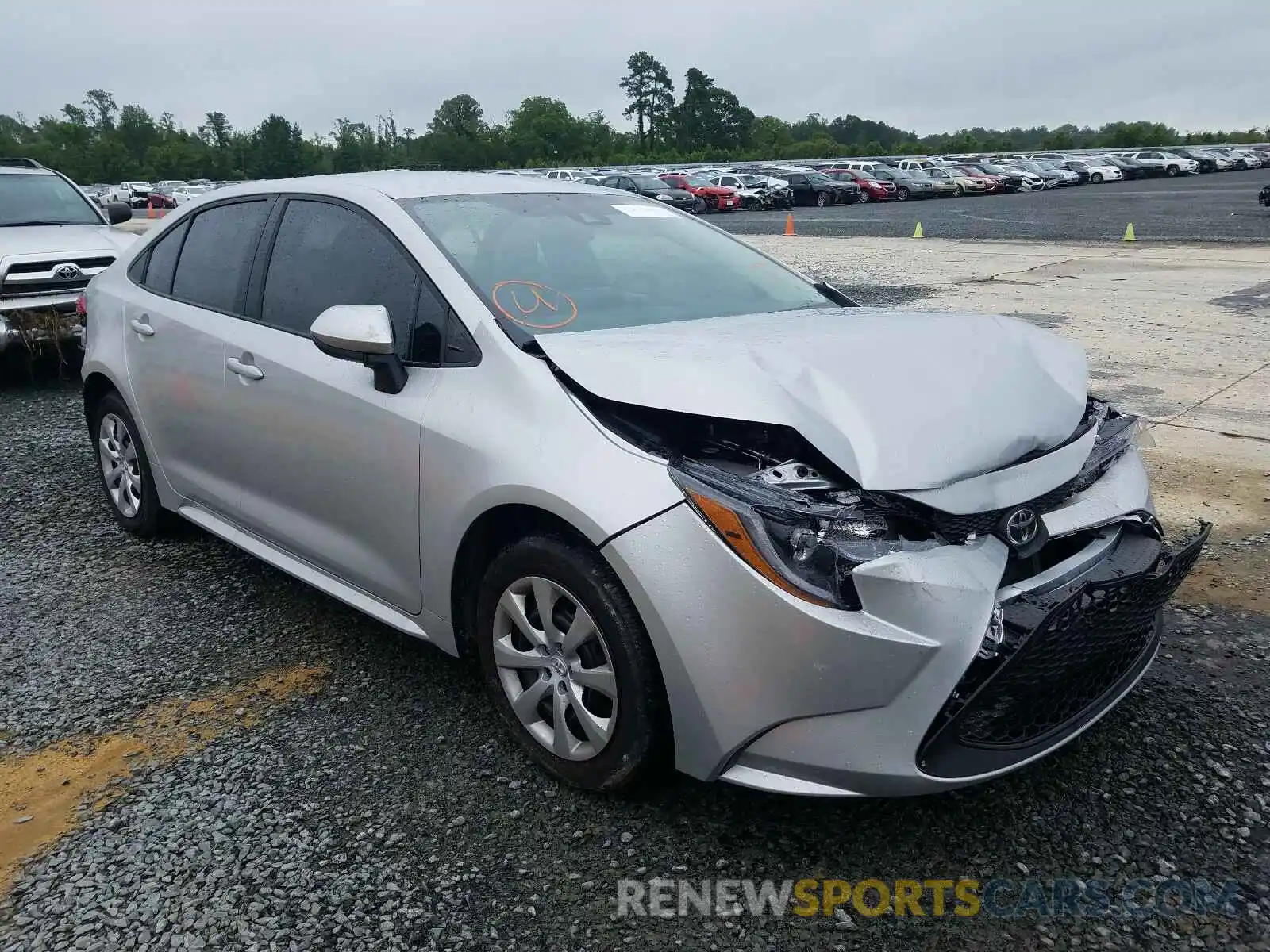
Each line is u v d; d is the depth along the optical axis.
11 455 6.29
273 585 4.31
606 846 2.60
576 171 49.53
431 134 127.19
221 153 115.12
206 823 2.73
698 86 132.75
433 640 3.17
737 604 2.30
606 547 2.45
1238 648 3.55
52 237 8.30
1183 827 2.62
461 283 3.06
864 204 43.50
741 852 2.57
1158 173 56.56
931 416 2.48
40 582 4.36
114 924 2.37
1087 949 2.24
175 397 4.14
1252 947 2.23
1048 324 10.50
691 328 3.08
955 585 2.26
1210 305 11.59
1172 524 4.78
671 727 2.55
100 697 3.40
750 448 2.45
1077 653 2.40
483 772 2.92
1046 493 2.51
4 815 2.79
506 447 2.70
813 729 2.32
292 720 3.23
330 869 2.54
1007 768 2.41
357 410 3.18
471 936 2.31
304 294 3.57
